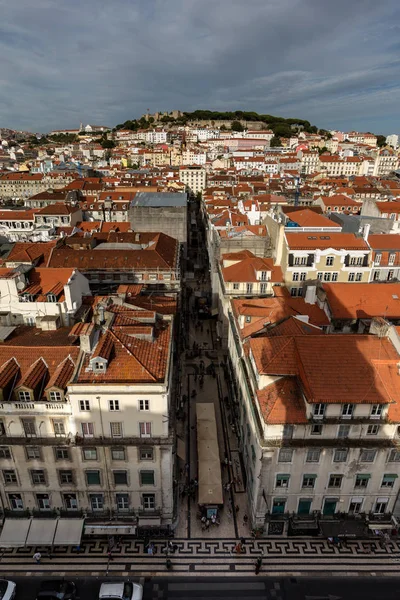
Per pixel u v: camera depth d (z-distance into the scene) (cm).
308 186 19675
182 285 11269
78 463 4288
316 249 7475
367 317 6294
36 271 6391
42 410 4072
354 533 4444
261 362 4497
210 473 5028
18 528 4419
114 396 3984
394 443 4184
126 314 5022
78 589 4122
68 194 16538
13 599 4012
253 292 7856
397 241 7806
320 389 4047
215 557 4422
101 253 8644
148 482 4425
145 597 4038
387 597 4069
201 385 7244
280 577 4234
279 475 4328
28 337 4988
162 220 12150
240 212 12581
